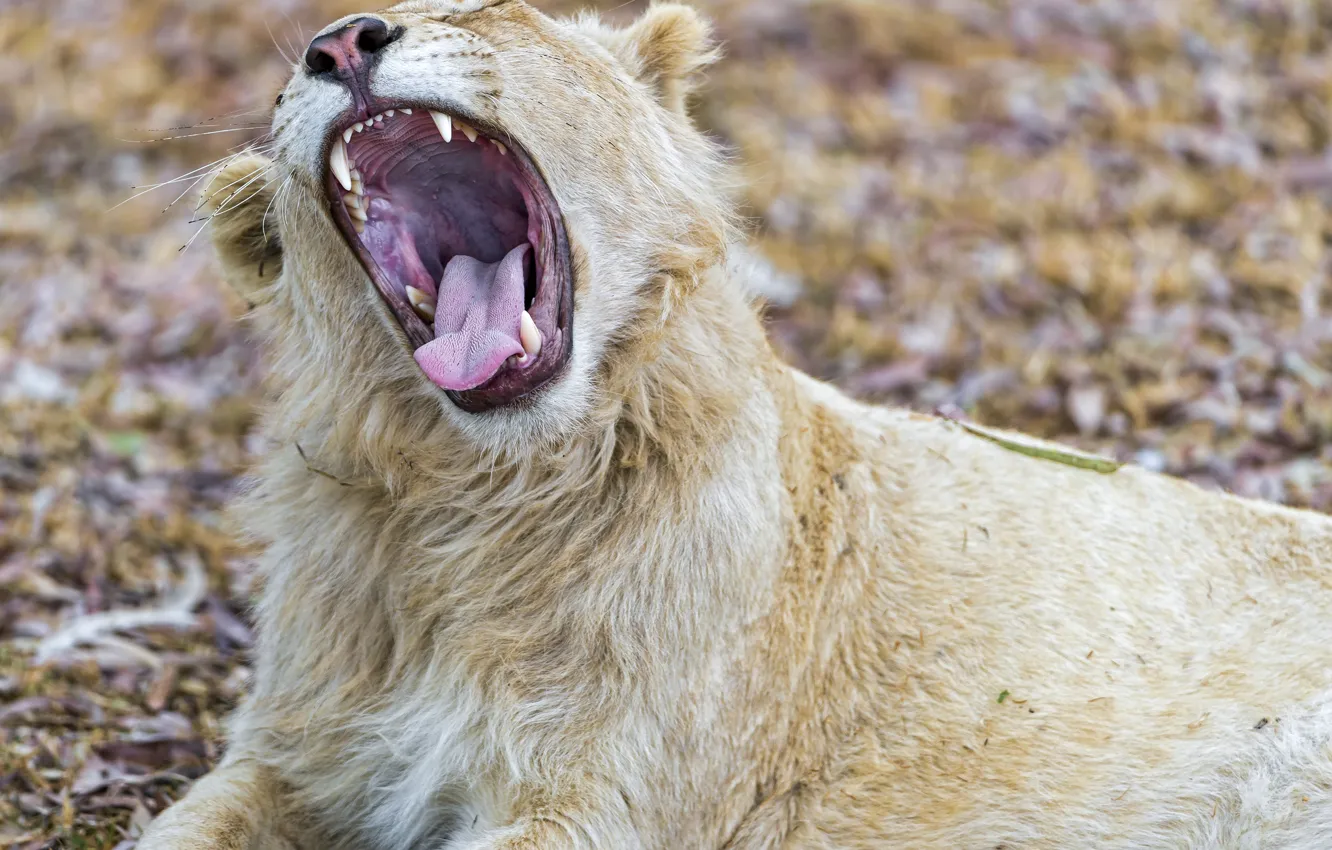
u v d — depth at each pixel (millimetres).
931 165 17781
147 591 11203
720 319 7531
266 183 7812
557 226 7211
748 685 7113
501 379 6902
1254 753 7230
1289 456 11250
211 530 12039
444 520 7305
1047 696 7402
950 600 7602
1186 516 8070
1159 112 17812
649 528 7035
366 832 7652
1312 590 7785
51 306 16469
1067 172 16750
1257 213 15117
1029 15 20672
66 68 22891
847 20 21188
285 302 7832
